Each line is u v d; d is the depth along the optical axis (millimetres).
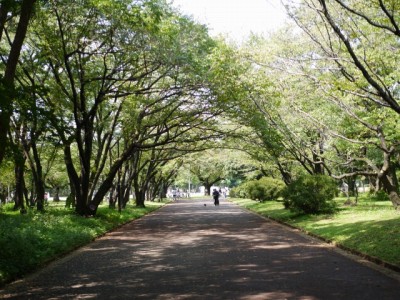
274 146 25594
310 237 16125
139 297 7355
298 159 27203
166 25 17750
